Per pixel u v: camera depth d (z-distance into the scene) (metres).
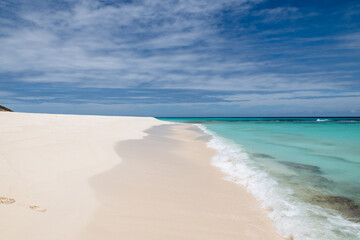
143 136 17.59
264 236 3.98
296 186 6.41
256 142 15.70
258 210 4.98
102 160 7.98
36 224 3.50
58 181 5.48
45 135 11.05
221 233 4.00
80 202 4.54
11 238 3.05
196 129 30.77
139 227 3.91
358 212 4.85
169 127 34.66
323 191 6.04
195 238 3.78
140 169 7.48
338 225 4.30
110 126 21.56
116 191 5.37
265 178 7.10
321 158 10.21
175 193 5.68
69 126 17.02
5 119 18.88
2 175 5.23
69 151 8.38
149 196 5.31
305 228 4.17
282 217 4.57
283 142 15.80
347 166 8.74
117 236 3.54
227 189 6.20
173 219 4.34
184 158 10.04
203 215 4.62
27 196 4.43
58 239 3.22
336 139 17.91
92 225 3.75
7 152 7.07
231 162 9.32
